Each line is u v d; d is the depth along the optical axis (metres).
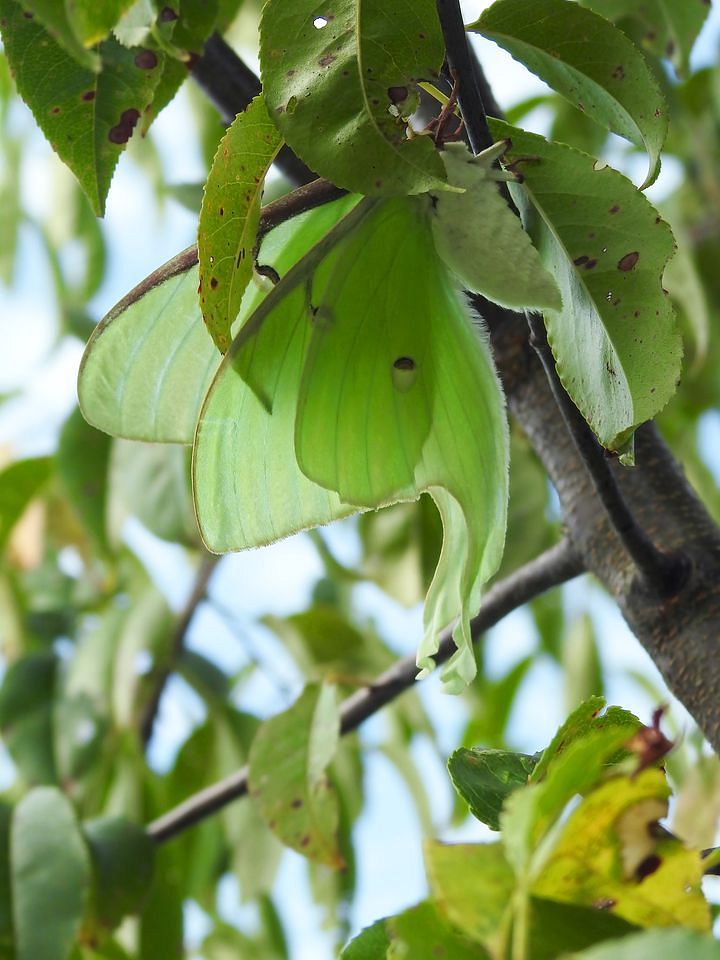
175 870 0.87
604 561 0.66
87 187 0.60
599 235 0.59
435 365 0.61
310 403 0.61
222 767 1.01
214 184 0.59
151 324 0.62
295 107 0.58
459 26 0.58
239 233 0.59
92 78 0.60
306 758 0.73
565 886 0.56
